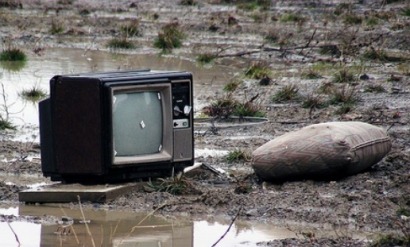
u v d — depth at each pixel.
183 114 21.91
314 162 21.41
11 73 40.69
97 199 20.73
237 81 37.00
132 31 52.28
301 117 30.52
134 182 21.55
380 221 19.06
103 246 18.06
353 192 20.92
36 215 20.16
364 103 32.44
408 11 53.50
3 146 26.97
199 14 60.09
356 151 21.39
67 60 44.44
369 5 58.12
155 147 21.66
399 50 44.75
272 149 21.83
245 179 22.52
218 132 28.64
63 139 21.08
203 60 43.69
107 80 20.77
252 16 57.38
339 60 42.22
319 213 19.67
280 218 19.56
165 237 18.59
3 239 18.53
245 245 17.89
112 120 20.86
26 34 53.31
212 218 19.78
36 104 33.84
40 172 23.94
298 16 56.00
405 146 25.61
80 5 65.44
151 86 21.31
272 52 45.53
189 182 21.53
